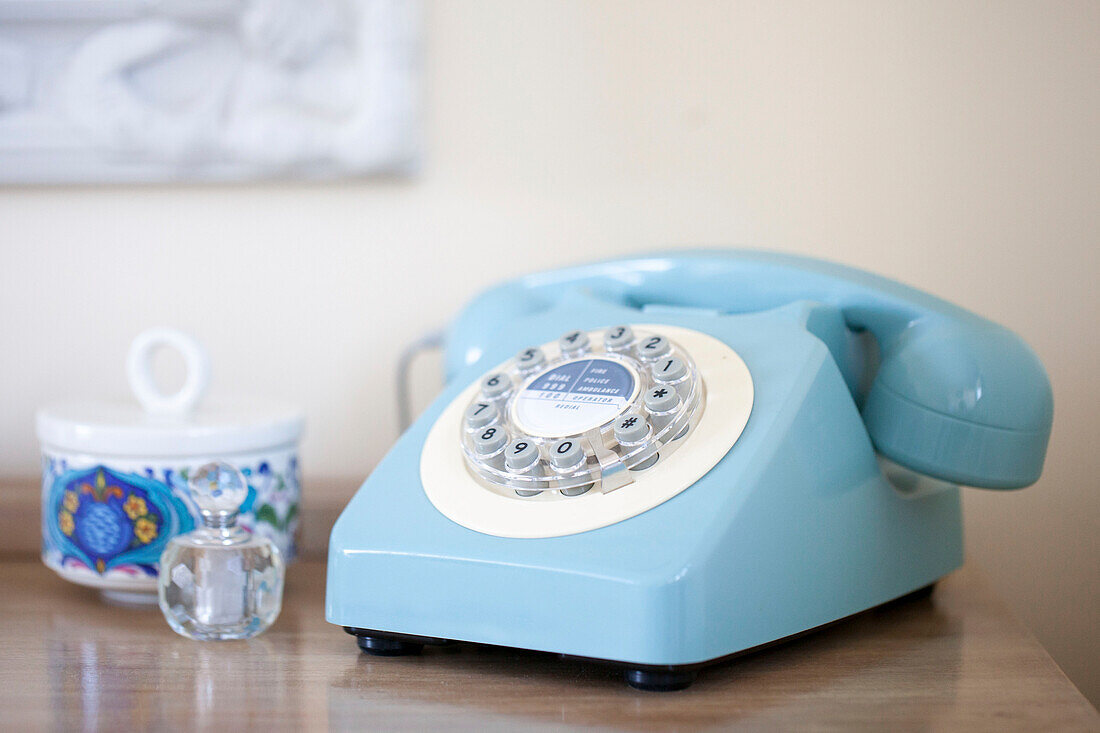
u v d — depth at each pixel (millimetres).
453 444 578
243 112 894
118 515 652
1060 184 880
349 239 938
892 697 466
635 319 652
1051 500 893
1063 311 885
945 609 642
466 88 918
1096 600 888
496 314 728
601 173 917
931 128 889
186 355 734
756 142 904
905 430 603
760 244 907
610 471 511
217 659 534
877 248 897
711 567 460
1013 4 875
